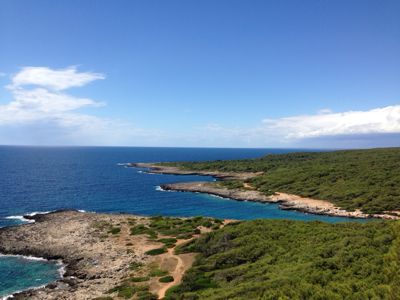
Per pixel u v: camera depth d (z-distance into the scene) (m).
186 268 44.38
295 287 26.55
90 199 106.69
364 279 25.77
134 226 68.56
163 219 74.69
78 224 70.50
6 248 54.69
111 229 66.00
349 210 90.38
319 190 110.81
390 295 21.47
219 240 49.25
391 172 115.62
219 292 31.67
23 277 44.44
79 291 39.44
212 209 96.12
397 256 27.20
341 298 23.41
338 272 28.20
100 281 42.34
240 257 42.25
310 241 41.09
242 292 28.42
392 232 33.59
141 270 44.75
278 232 47.47
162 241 57.56
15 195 107.06
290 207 96.31
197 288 35.69
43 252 53.12
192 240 54.09
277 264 36.19
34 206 92.62
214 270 40.88
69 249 54.34
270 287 27.83
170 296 34.34
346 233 39.62
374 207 89.44
